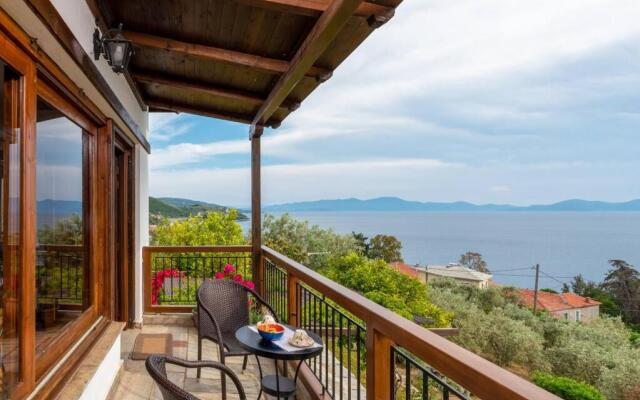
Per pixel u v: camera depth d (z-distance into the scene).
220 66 3.68
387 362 1.82
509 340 10.33
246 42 3.11
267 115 4.33
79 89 2.49
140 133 4.76
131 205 4.82
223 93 4.28
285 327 2.70
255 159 5.13
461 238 84.56
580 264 56.34
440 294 12.14
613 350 9.85
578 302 15.41
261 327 2.50
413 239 82.06
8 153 1.64
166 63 3.80
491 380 1.02
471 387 1.10
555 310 14.28
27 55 1.73
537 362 10.16
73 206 2.55
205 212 11.23
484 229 99.00
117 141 3.86
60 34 1.81
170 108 5.25
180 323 5.07
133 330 4.73
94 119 2.93
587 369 9.52
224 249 5.51
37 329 1.92
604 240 80.62
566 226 107.00
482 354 10.48
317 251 15.91
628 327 13.55
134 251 4.84
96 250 2.98
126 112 3.67
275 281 4.28
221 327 3.29
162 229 10.88
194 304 5.52
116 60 2.61
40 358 1.93
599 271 50.94
